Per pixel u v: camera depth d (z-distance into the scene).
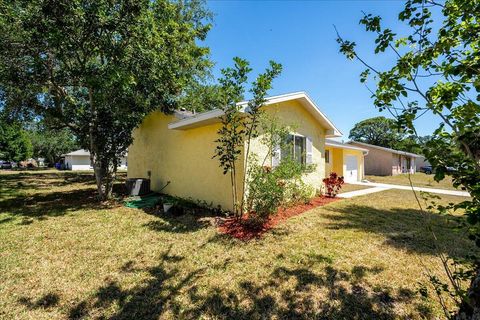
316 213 6.88
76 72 7.72
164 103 9.07
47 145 38.47
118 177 18.70
